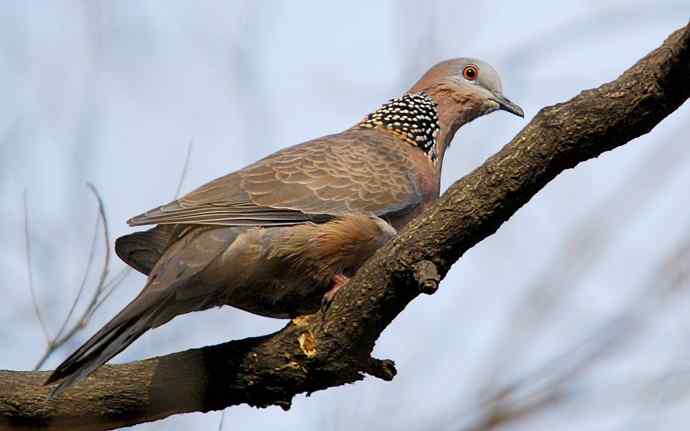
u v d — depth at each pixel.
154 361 9.43
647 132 8.12
